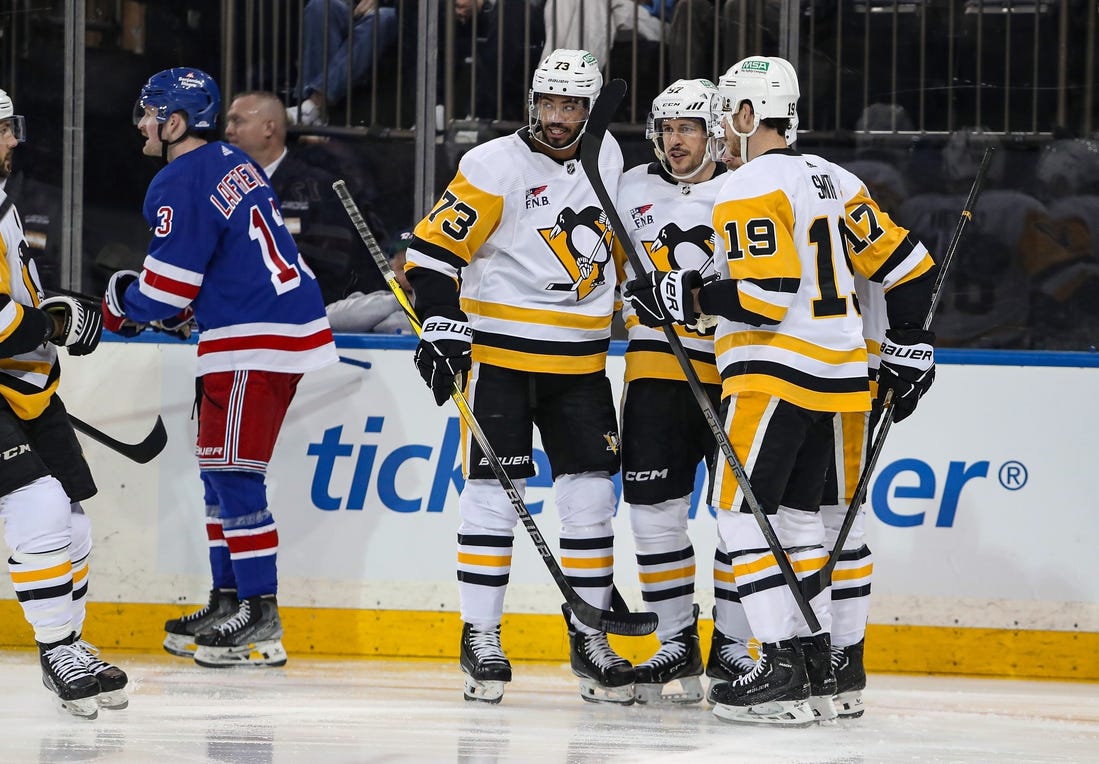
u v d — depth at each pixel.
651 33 17.30
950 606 14.02
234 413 12.98
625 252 10.90
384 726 10.07
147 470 14.34
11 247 10.32
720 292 10.09
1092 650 13.95
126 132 17.25
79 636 11.27
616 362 14.39
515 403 11.41
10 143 10.75
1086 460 13.98
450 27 17.27
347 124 17.47
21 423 10.66
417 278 11.04
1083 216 17.06
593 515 11.55
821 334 10.22
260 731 9.77
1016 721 11.16
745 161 10.58
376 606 14.27
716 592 12.04
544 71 11.12
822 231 10.30
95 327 10.84
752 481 10.24
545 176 11.32
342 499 14.30
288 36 17.38
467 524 11.51
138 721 10.10
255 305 13.02
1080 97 16.98
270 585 13.20
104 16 17.14
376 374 14.30
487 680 11.23
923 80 17.16
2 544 14.39
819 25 17.16
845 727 10.55
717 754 9.20
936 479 14.05
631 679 11.34
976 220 17.20
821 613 10.66
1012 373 14.04
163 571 14.30
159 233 12.77
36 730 9.71
